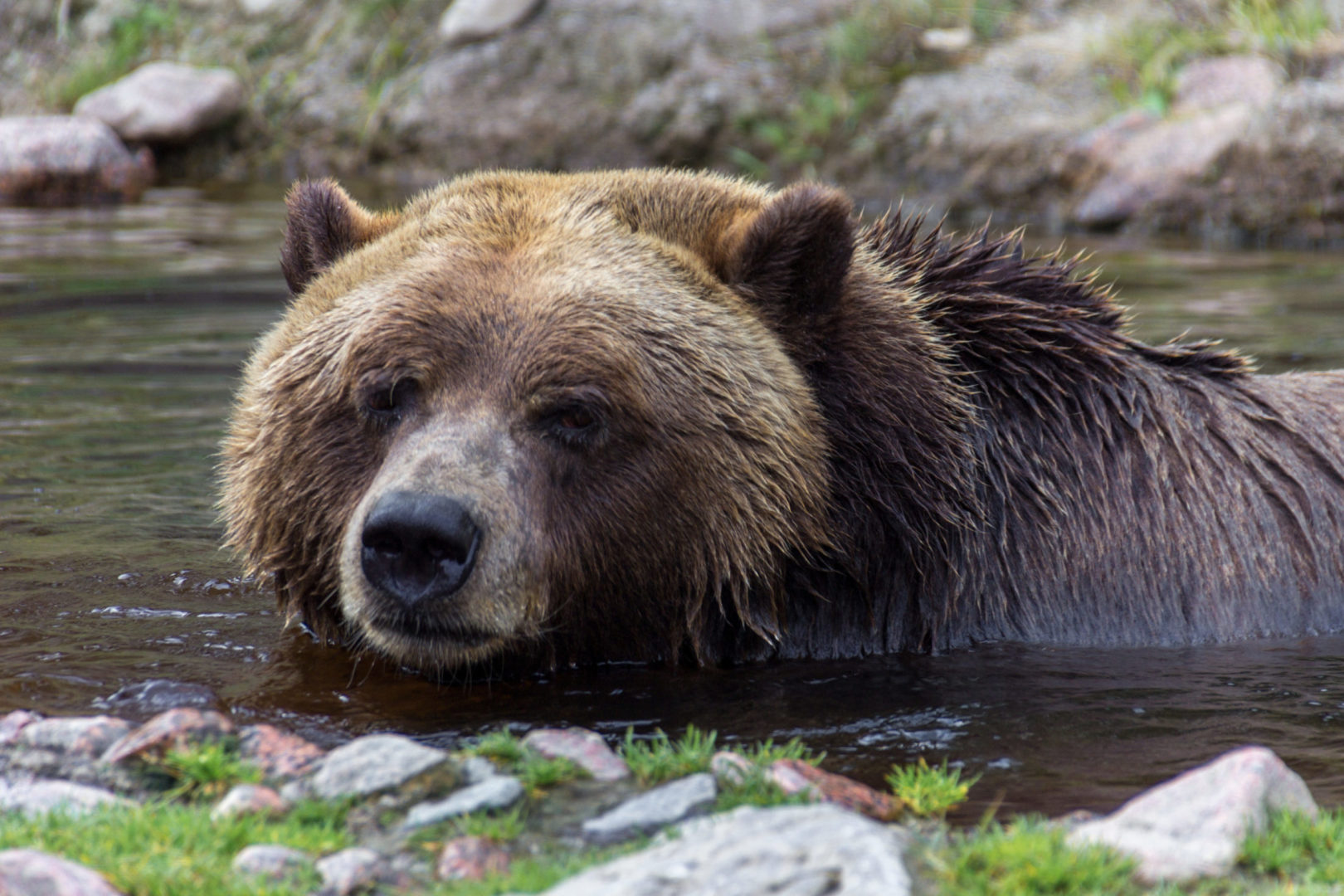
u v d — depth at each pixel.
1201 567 10.86
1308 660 10.27
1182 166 28.27
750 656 10.16
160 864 6.47
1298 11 31.05
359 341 9.25
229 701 9.27
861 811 7.34
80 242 26.42
